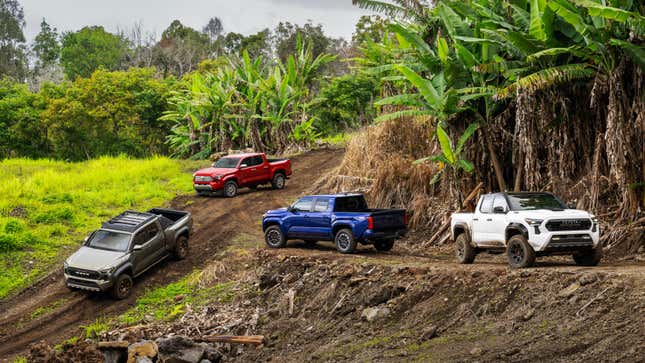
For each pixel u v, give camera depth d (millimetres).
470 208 19359
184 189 31422
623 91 15781
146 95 60719
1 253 21578
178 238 20578
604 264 14398
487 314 11758
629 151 15672
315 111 58094
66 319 17062
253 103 43062
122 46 117688
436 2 20844
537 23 16156
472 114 19188
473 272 13141
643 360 8508
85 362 12844
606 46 15789
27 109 59656
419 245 19734
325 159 38188
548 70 15703
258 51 86062
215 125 45219
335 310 14336
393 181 22500
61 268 20781
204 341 14242
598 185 16719
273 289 16453
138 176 34062
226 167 29750
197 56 107188
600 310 10219
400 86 25719
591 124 17922
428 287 13430
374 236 17578
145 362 12328
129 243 18578
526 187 17844
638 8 16344
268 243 20125
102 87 58844
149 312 16984
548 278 11898
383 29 57125
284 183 31188
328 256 17359
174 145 49812
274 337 14211
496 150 19359
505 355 9664
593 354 9055
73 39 114938
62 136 59406
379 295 13992
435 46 20500
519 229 13430
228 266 19062
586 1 14250
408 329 12391
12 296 19016
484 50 18469
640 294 10211
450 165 19359
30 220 24781
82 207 27297
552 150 17766
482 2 19203
